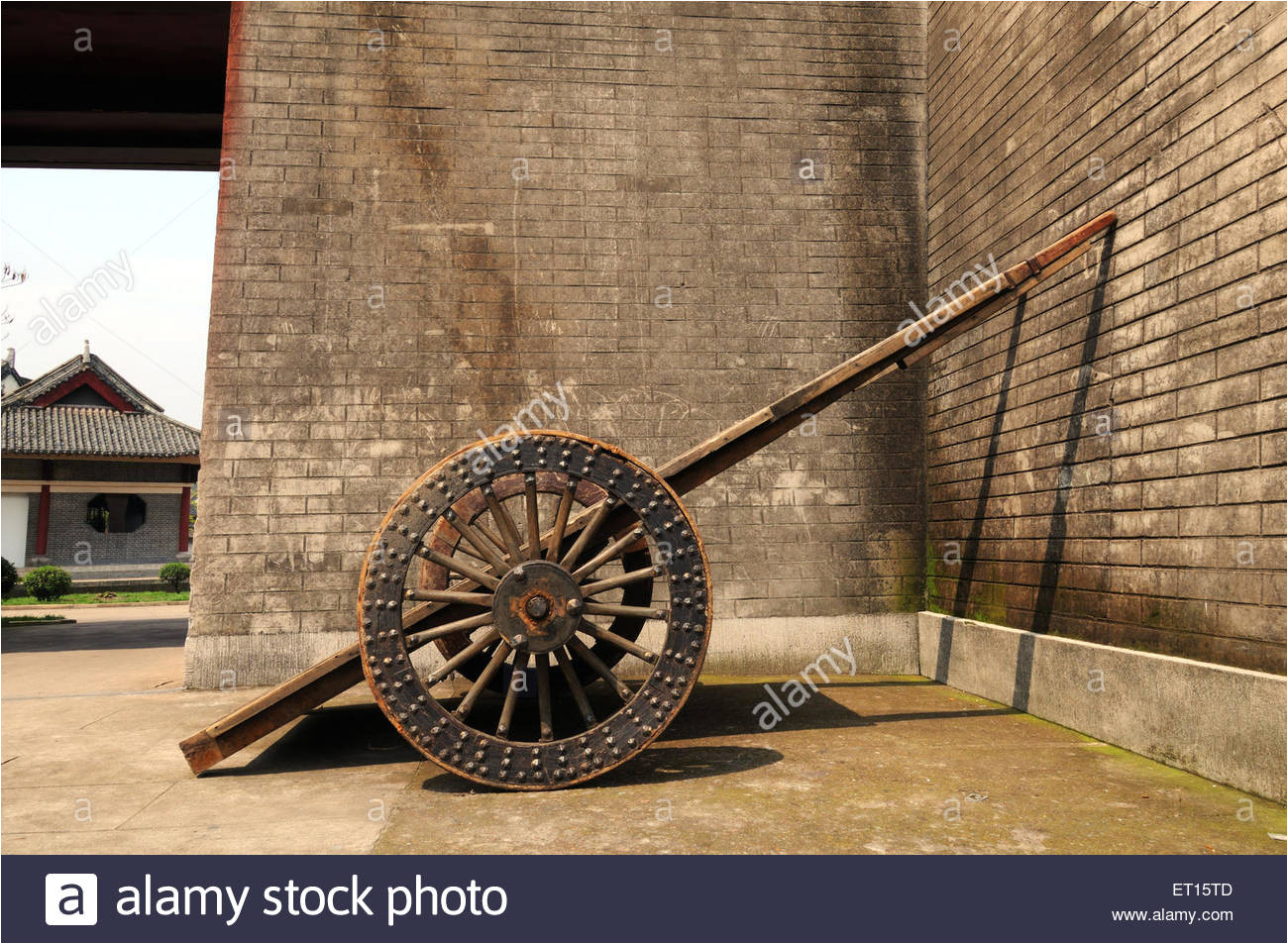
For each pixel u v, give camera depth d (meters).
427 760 4.47
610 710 5.55
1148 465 4.53
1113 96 4.89
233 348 6.54
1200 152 4.19
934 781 3.99
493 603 3.96
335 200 6.77
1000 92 6.23
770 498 7.04
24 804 3.69
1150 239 4.55
